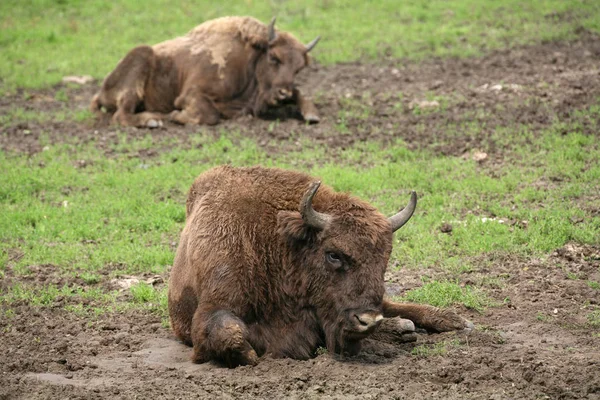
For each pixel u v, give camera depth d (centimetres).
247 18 6500
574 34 7812
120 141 5934
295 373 2797
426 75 7144
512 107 6138
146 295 3738
